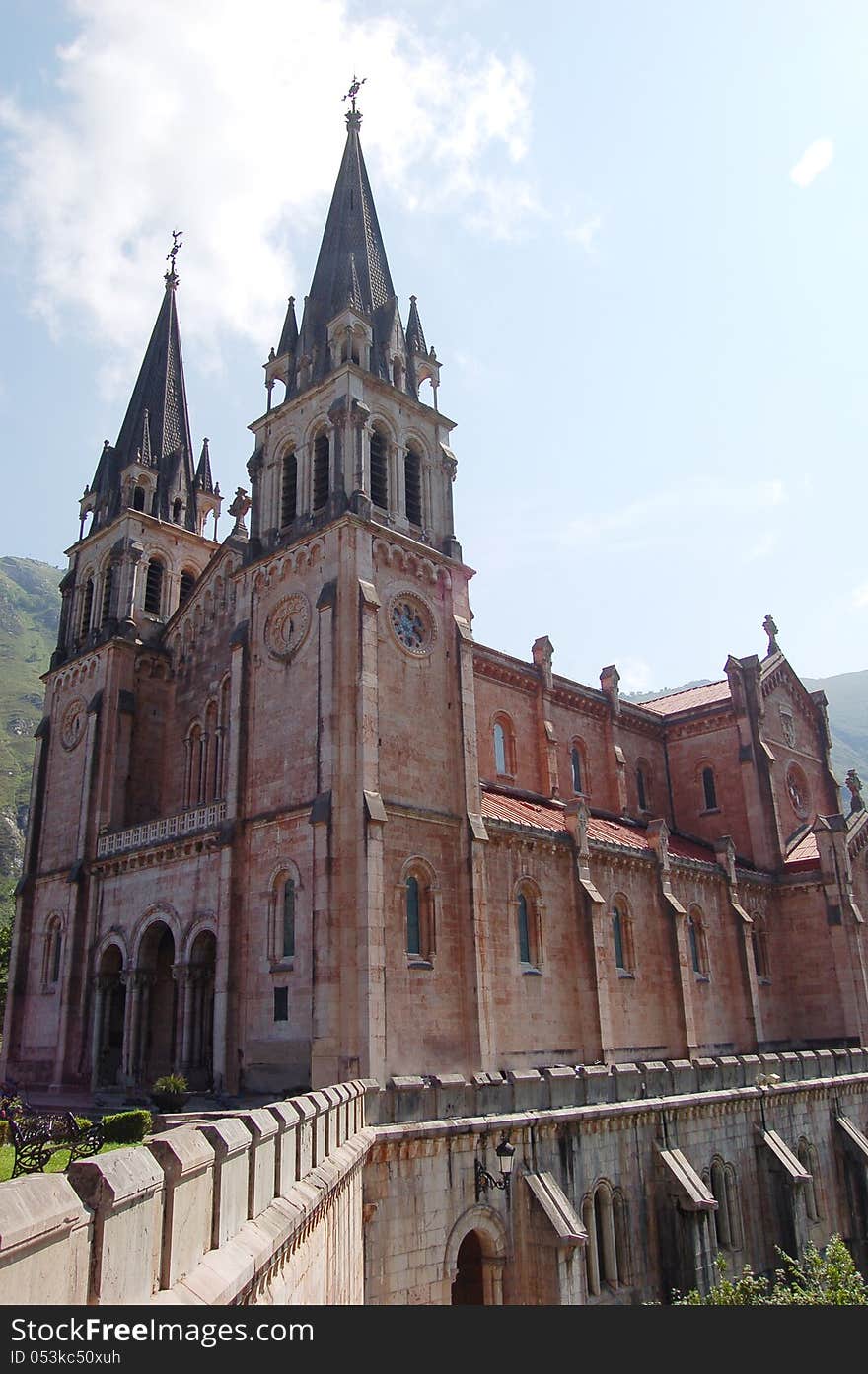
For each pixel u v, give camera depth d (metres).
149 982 45.03
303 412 46.44
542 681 56.28
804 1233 39.00
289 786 39.62
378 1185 25.03
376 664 39.69
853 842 61.94
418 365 49.94
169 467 61.25
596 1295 30.02
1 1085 41.34
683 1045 48.16
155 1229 8.36
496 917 40.94
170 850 44.25
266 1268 11.70
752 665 64.88
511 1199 28.56
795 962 59.97
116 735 51.97
